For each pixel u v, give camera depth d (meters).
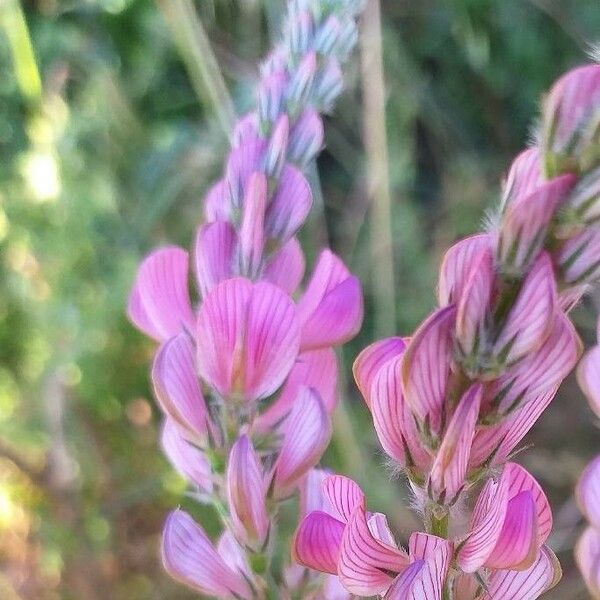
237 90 0.22
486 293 0.06
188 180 0.23
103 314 0.23
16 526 0.25
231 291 0.09
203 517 0.23
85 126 0.23
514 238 0.06
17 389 0.25
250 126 0.11
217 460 0.10
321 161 0.28
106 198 0.24
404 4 0.27
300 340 0.09
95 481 0.24
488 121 0.28
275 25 0.22
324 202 0.27
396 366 0.07
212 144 0.22
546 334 0.06
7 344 0.26
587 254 0.06
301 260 0.10
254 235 0.10
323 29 0.11
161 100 0.27
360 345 0.25
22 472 0.25
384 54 0.25
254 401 0.09
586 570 0.06
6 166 0.24
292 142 0.10
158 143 0.24
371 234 0.24
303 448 0.10
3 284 0.25
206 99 0.21
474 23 0.27
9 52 0.23
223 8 0.24
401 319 0.25
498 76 0.28
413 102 0.25
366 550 0.08
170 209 0.24
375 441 0.23
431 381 0.07
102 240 0.24
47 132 0.23
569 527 0.23
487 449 0.07
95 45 0.25
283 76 0.11
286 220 0.10
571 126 0.06
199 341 0.09
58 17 0.25
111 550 0.24
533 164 0.06
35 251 0.24
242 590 0.10
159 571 0.24
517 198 0.07
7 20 0.20
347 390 0.24
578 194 0.06
